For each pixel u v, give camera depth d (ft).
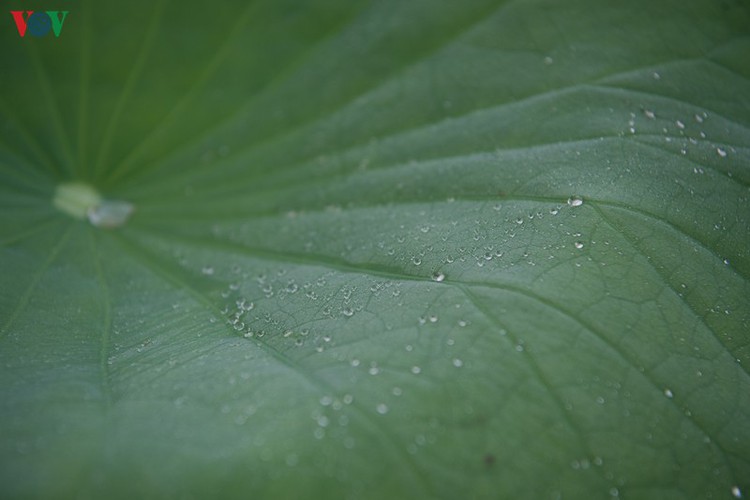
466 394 1.73
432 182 1.90
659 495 1.71
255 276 1.87
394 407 1.72
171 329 1.83
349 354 1.77
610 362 1.77
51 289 1.86
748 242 1.84
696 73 1.90
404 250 1.86
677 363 1.77
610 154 1.88
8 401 1.73
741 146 1.87
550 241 1.84
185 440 1.70
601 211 1.85
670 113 1.89
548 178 1.88
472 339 1.77
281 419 1.72
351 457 1.69
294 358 1.77
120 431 1.70
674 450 1.73
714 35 1.90
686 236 1.84
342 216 1.90
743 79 1.90
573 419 1.73
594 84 1.90
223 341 1.80
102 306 1.85
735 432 1.75
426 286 1.82
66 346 1.81
